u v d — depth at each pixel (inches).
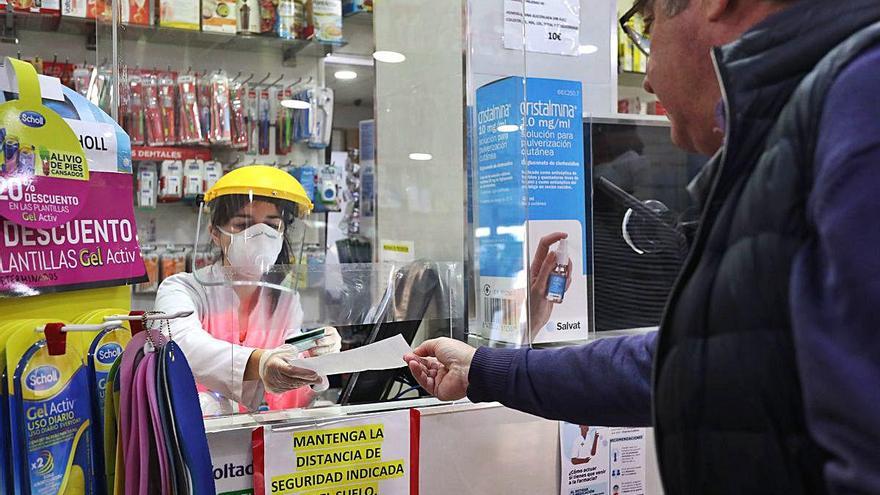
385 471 49.9
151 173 107.7
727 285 26.2
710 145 35.2
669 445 28.2
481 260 59.9
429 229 70.2
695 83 32.8
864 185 22.0
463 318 59.8
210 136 108.7
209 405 49.4
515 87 58.0
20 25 110.5
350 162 111.4
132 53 104.0
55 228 37.0
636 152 67.8
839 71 24.2
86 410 36.9
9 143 34.8
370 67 105.8
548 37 71.4
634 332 68.6
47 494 34.3
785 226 24.9
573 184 65.5
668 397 28.1
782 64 26.5
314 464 47.8
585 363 46.7
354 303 55.8
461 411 52.5
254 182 53.1
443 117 68.7
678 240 68.7
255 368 48.2
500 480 54.4
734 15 30.0
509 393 48.9
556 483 56.9
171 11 100.3
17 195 34.9
